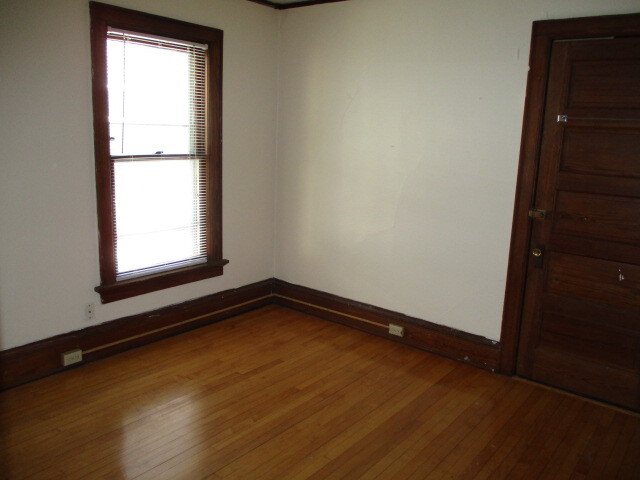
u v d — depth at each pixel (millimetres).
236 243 4055
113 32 3021
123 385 2963
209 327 3883
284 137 4164
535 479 2273
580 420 2744
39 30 2695
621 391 2857
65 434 2480
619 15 2584
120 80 3123
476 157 3160
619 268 2789
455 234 3320
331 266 4039
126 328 3371
